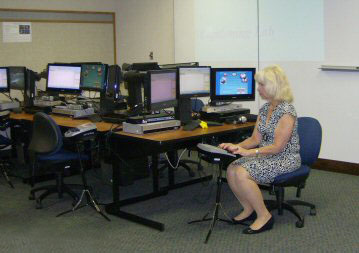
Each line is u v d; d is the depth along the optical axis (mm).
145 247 3094
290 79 5262
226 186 4516
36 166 4141
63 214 3762
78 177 4906
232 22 5730
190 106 3943
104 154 4289
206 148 3213
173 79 3779
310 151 3455
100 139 3805
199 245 3107
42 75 5254
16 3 6207
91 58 7039
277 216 3648
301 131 3535
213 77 4070
